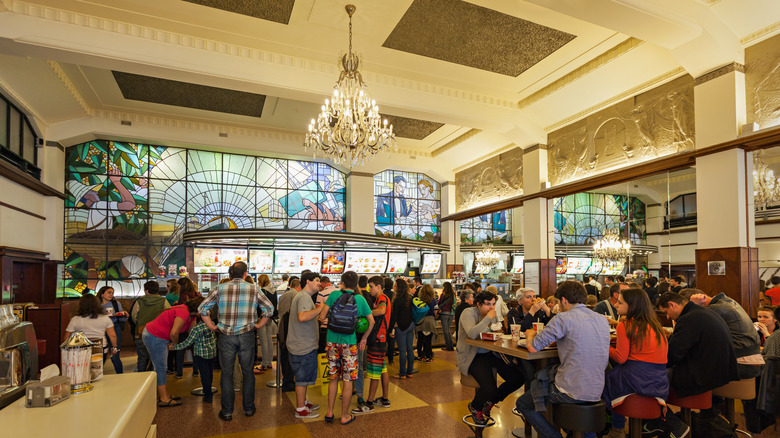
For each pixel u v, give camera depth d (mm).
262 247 11375
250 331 4953
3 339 1773
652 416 3355
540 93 9992
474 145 13680
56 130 10500
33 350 1991
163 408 5203
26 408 1603
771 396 3967
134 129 11539
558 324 3291
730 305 4191
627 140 8680
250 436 4348
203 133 12320
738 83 6695
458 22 7301
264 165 13688
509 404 5418
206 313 4793
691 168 7617
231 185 13211
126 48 7125
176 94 10305
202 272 11219
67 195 10977
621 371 3428
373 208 14469
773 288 6230
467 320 4316
